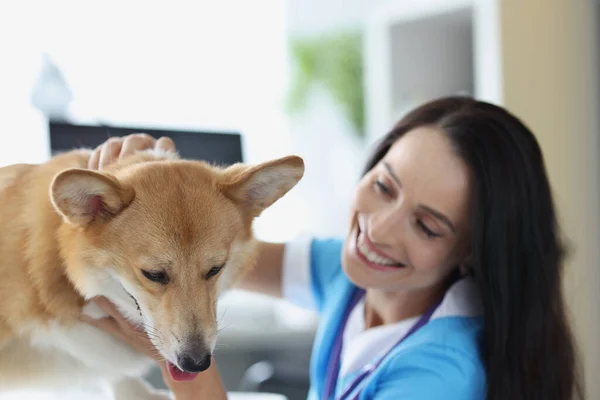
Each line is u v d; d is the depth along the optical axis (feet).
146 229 3.72
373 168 4.70
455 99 4.54
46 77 7.02
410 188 4.18
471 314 4.45
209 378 4.03
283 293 5.56
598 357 8.05
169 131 6.05
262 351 10.46
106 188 3.67
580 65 8.13
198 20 9.79
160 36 9.30
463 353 4.03
